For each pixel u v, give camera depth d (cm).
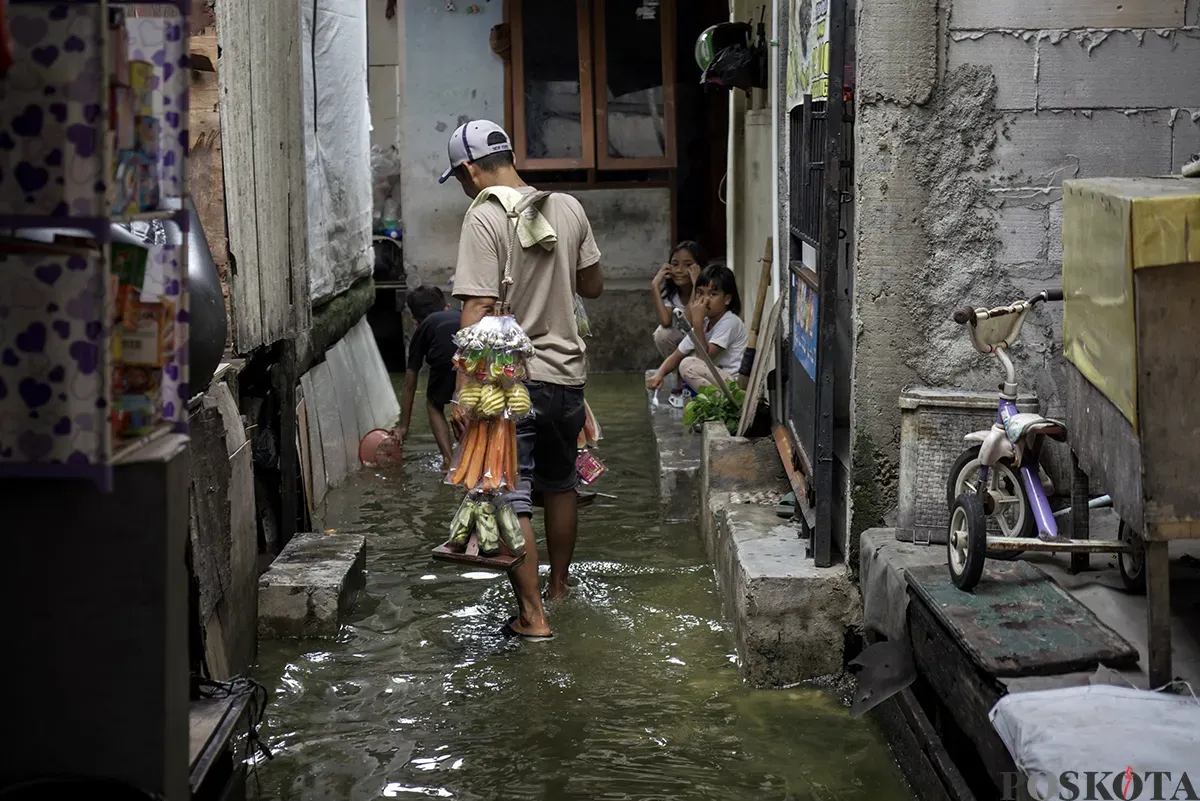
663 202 1332
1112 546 365
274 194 630
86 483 253
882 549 430
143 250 266
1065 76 442
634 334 1300
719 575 574
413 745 416
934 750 354
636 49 1309
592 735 421
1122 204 306
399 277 1352
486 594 575
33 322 236
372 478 819
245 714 367
